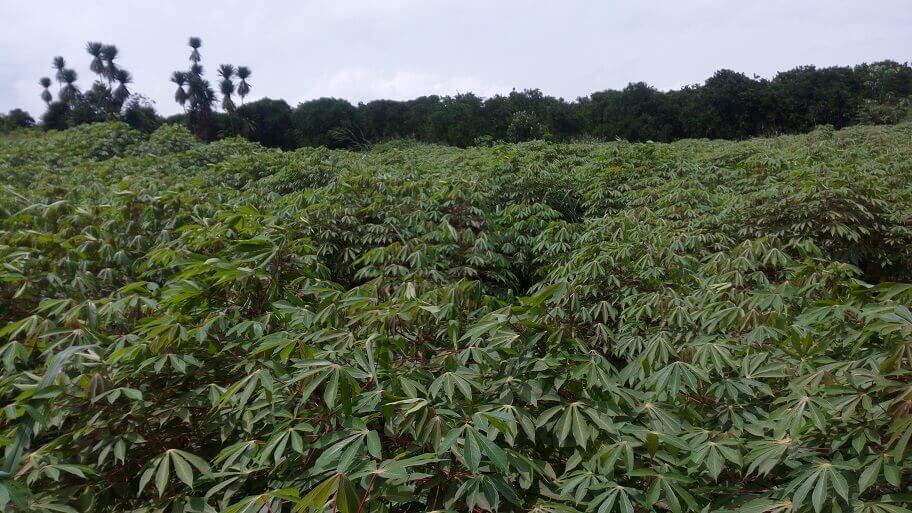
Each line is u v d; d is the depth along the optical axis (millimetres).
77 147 11133
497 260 5262
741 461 1734
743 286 3170
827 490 1524
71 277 3205
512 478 1745
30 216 3926
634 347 2613
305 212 4887
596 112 33344
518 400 1976
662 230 4598
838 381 1723
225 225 3328
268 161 8273
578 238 5105
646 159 8164
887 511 1396
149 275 3494
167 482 1946
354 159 11328
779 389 2129
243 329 2262
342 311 2387
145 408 2100
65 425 2275
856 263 4762
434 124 29828
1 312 2875
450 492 1651
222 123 36000
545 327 2145
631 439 1793
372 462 1640
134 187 5305
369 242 5164
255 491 1948
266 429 2082
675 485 1623
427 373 2133
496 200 7387
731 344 2414
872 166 6750
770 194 5270
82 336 2215
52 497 1856
